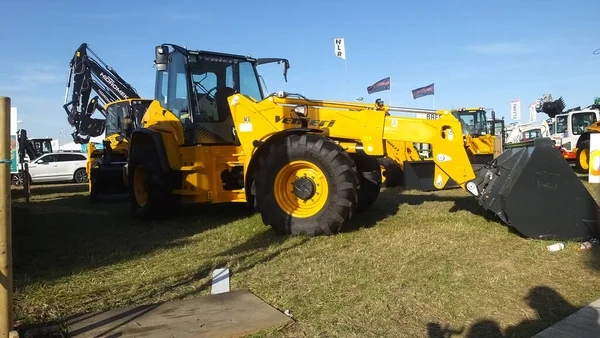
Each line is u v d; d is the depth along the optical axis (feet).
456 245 15.98
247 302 11.51
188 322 10.38
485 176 17.74
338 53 51.70
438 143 18.48
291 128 19.15
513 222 16.25
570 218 15.85
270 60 25.96
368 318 10.47
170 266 15.21
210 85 24.00
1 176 8.59
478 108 53.83
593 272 12.94
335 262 14.49
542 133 70.44
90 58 52.60
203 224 22.94
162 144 23.81
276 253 15.88
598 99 66.13
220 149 22.52
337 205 17.48
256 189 18.48
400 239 17.03
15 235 21.08
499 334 9.68
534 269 13.34
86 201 37.22
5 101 8.60
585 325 9.82
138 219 25.30
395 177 35.35
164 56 22.35
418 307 11.00
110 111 43.70
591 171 35.17
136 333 9.89
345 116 20.16
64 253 17.42
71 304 11.82
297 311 10.93
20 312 11.27
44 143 80.94
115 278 14.06
